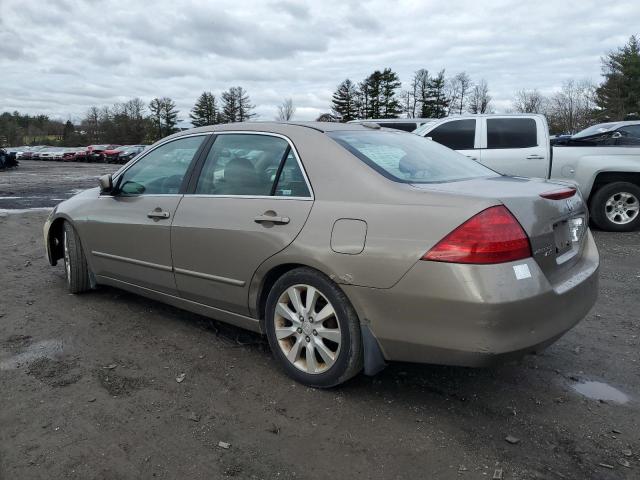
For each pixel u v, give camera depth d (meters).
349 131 3.52
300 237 3.01
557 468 2.44
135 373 3.36
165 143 4.21
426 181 3.07
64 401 2.99
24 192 16.62
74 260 4.81
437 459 2.49
